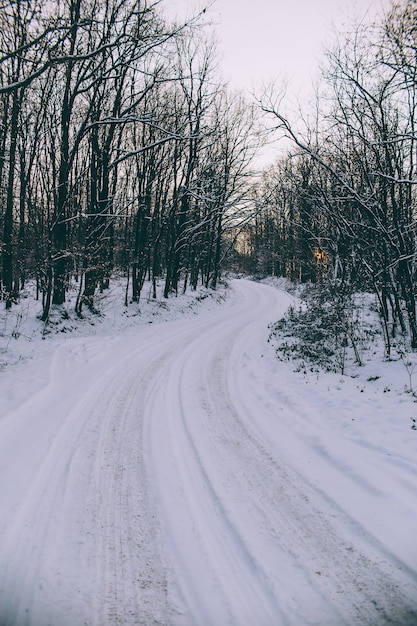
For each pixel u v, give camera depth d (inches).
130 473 186.9
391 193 393.7
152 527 147.3
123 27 457.1
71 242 553.3
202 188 792.3
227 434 238.8
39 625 103.3
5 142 567.8
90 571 123.9
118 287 866.1
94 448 211.3
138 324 666.8
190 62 845.8
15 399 270.8
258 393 323.6
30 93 527.5
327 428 246.5
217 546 137.8
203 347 506.9
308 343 497.7
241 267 2728.8
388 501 164.1
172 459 203.0
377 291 411.8
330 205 449.7
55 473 182.9
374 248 430.9
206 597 114.8
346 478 186.5
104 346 474.9
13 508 153.3
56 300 560.4
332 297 493.7
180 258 989.8
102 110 605.9
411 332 437.1
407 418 249.0
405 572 125.0
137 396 301.9
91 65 516.4
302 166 617.3
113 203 587.2
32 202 543.8
